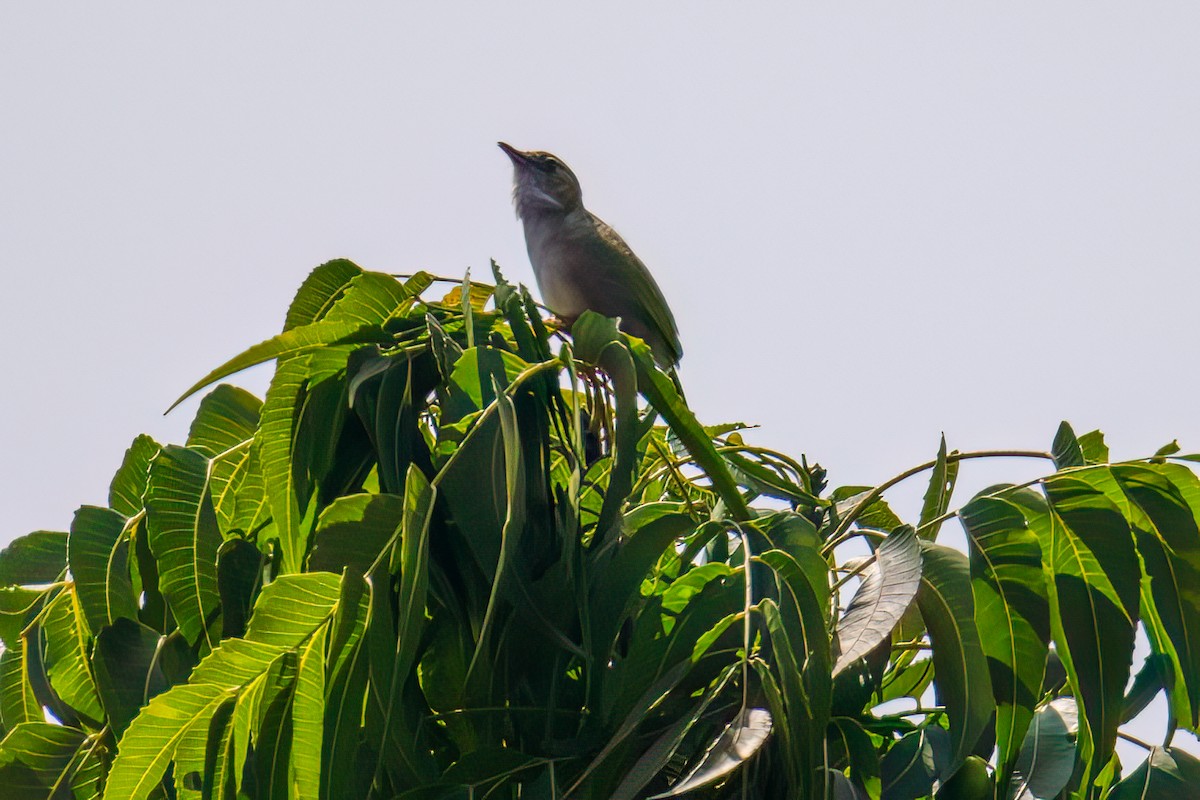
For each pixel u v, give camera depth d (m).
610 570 6.79
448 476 6.48
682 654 6.61
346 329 7.55
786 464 8.77
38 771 7.54
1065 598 7.06
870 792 6.75
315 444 7.46
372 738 6.20
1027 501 7.30
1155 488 7.43
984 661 6.78
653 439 8.05
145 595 7.88
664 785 6.57
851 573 7.53
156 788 6.74
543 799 6.12
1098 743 6.77
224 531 7.98
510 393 6.70
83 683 7.82
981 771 6.89
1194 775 7.50
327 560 6.33
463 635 6.86
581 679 7.10
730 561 7.40
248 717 6.20
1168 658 7.51
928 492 7.98
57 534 8.71
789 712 6.02
